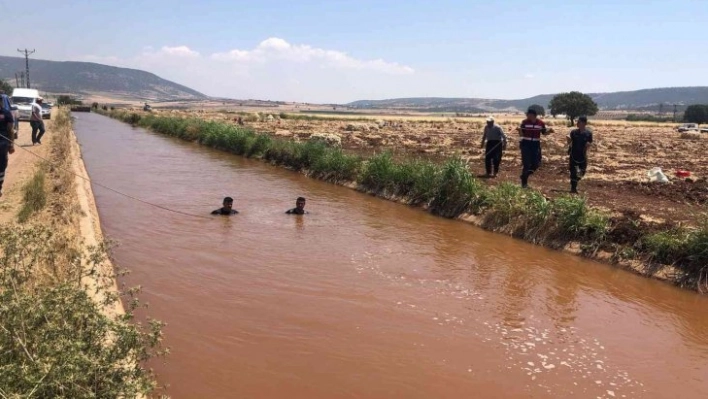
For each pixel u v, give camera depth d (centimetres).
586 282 1020
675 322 854
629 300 939
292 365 655
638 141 4369
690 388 650
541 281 1011
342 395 598
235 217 1438
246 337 721
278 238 1234
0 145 1232
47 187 1312
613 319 852
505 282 995
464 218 1490
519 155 2794
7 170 1677
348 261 1071
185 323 754
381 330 761
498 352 714
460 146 3309
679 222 1187
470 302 884
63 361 370
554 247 1228
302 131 4303
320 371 645
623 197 1586
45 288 494
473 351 713
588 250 1176
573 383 647
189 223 1349
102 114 8800
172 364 645
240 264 1024
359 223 1426
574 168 1625
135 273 948
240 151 3039
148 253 1071
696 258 1012
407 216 1536
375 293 901
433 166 1734
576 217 1234
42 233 663
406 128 5494
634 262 1096
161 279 924
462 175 1573
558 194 1589
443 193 1599
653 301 941
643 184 1831
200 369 637
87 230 1066
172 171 2311
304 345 707
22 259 594
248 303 834
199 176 2184
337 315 804
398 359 681
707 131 7238
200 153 3086
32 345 398
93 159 2648
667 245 1066
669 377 676
